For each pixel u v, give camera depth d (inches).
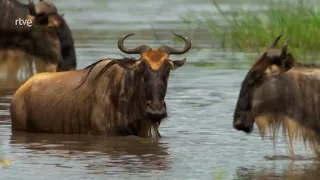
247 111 1878.7
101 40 3880.4
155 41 3826.3
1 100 2610.7
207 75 3041.3
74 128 2160.4
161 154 1940.2
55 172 1771.7
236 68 3193.9
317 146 1902.1
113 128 2126.0
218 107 2474.2
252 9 4840.1
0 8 3009.4
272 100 1866.4
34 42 2984.7
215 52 3582.7
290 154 1934.1
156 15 4921.3
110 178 1723.7
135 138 2106.3
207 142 2060.8
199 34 4079.7
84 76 2191.2
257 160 1886.1
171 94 2677.2
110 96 2127.2
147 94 2046.0
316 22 3624.5
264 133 1902.1
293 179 1723.7
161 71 2053.4
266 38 3681.1
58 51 2952.8
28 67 3034.0
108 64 2151.8
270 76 1866.4
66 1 5836.6
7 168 1802.4
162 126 2236.7
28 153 1947.6
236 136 2122.3
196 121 2294.5
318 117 1873.8
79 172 1771.7
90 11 5201.8
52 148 2001.7
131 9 5300.2
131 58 2100.1
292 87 1868.8
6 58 3019.2
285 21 3695.9
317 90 1871.3
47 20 2955.2
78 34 4106.8
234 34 3789.4
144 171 1782.7
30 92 2214.6
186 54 3543.3
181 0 5733.3
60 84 2199.8
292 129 1884.8
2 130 2219.5
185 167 1818.4
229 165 1839.3
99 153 1948.8
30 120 2203.5
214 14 4763.8
